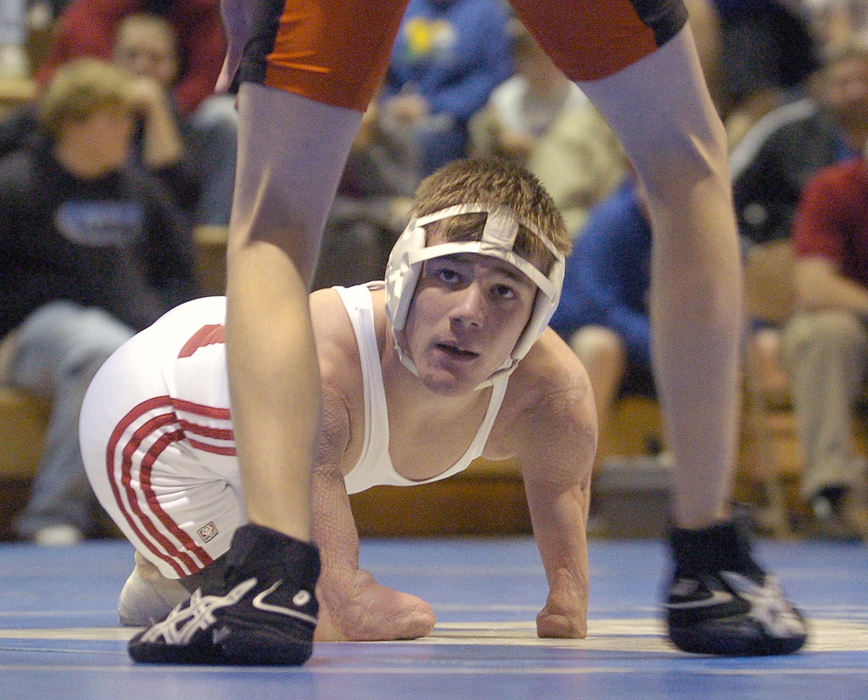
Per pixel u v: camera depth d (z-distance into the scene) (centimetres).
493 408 728
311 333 555
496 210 639
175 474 764
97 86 2155
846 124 2452
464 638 711
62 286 2186
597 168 2622
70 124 2150
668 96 555
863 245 2252
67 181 2178
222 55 2642
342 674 500
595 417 754
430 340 650
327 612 680
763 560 1753
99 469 788
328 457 691
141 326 2206
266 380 539
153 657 534
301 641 524
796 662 562
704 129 566
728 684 477
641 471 2259
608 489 2269
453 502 2469
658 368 588
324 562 685
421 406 705
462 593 1181
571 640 698
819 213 2266
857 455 2367
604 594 1164
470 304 637
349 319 700
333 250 2119
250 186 559
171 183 2447
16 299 2186
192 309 809
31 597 1111
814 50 3055
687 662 563
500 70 2945
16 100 2611
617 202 2317
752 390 2291
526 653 607
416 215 661
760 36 2978
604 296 2300
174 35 2641
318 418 552
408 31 2934
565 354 746
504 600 1093
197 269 2319
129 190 2211
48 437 2142
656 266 582
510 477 2475
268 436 536
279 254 554
